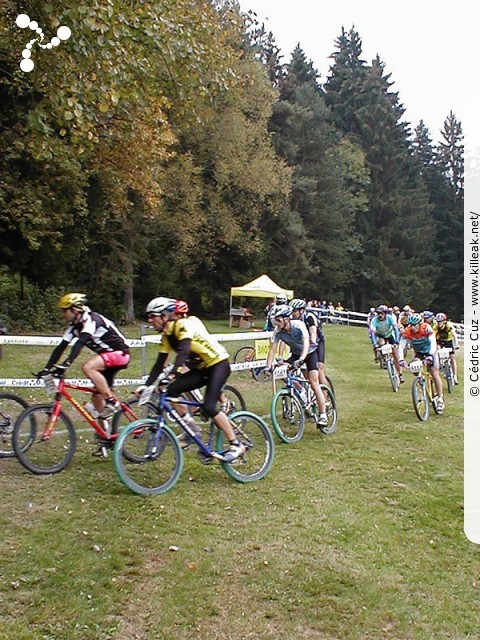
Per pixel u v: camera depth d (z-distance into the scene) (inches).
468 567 182.1
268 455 255.4
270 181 1326.3
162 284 1362.0
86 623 143.4
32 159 685.3
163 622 146.0
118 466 218.7
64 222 794.2
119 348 248.8
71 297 237.9
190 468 255.9
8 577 159.9
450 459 289.3
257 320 1551.4
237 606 154.3
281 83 1972.2
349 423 362.6
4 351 581.6
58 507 205.3
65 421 244.4
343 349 816.9
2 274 876.6
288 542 191.2
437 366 397.4
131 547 180.7
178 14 450.0
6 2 419.5
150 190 786.2
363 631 146.9
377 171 2113.7
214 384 233.6
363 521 210.2
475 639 146.6
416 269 2041.1
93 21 369.4
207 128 1220.5
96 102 438.6
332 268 1867.6
